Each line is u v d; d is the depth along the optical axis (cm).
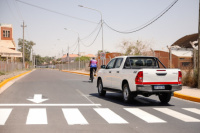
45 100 1122
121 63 1132
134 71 991
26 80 2394
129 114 827
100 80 1307
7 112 841
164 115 818
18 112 843
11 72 3784
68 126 660
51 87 1712
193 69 1686
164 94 1069
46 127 647
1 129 624
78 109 909
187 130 631
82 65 5447
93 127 652
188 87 1589
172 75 996
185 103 1082
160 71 980
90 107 955
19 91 1462
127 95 1041
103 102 1083
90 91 1497
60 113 833
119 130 623
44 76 3198
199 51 1474
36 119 739
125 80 1066
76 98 1198
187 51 3750
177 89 998
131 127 655
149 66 1148
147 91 966
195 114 840
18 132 598
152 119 755
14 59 6175
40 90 1523
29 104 1009
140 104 1041
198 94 1247
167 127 660
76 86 1797
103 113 839
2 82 1872
